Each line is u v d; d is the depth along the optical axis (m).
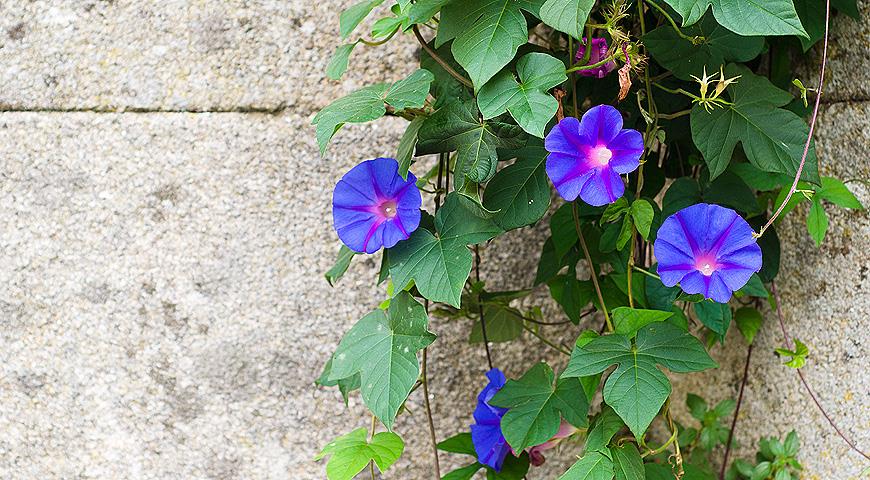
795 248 1.49
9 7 1.51
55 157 1.53
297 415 1.59
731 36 1.37
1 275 1.55
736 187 1.43
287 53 1.53
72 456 1.59
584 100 1.45
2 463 1.59
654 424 1.65
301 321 1.57
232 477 1.60
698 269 1.31
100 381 1.58
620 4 1.34
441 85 1.40
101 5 1.51
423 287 1.35
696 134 1.37
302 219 1.56
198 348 1.57
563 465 1.65
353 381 1.47
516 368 1.62
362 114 1.32
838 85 1.43
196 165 1.54
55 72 1.52
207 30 1.52
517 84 1.32
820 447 1.49
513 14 1.31
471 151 1.35
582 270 1.60
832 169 1.45
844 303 1.45
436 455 1.50
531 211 1.37
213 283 1.56
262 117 1.54
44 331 1.57
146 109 1.53
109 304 1.56
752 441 1.56
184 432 1.59
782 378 1.52
